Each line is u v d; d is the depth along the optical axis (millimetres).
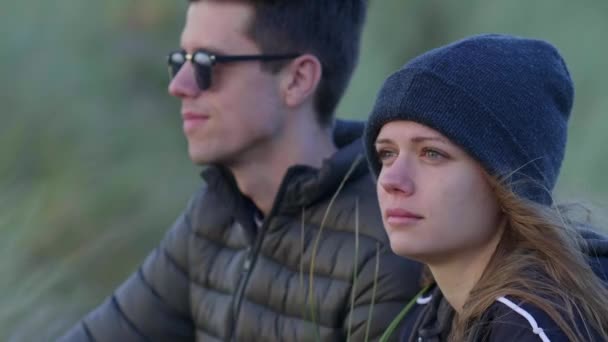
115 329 7652
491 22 18781
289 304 6512
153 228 15438
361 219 6355
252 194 6836
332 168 6461
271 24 6746
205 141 6789
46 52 17984
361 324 6172
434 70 5051
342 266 6312
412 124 5027
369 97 17109
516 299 4754
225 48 6750
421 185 5000
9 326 9055
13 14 17969
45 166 14766
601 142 16250
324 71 6902
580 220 5449
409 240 5020
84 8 19000
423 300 5754
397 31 19312
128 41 19594
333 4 6938
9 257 9328
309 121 6891
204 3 6848
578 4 18234
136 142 18234
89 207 13930
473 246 5051
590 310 4750
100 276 11969
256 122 6746
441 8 19594
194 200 7484
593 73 17531
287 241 6598
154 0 19812
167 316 7527
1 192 10219
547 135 5137
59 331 9359
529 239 4914
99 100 18422
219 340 6992
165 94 19391
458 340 4910
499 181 4965
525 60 5184
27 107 16281
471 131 4961
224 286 7016
